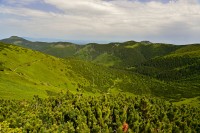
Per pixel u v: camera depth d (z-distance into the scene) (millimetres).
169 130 64250
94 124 56406
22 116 58156
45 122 55812
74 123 58188
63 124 55438
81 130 52594
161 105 79250
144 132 61969
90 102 69125
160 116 70875
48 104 77500
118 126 59781
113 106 67250
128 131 58469
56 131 48625
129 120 63219
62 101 76625
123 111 64438
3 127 46531
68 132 51406
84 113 61406
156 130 63781
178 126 68688
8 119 54250
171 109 75438
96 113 62625
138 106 71312
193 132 68938
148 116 69062
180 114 74562
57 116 59250
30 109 73000
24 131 46531
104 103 68312
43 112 61000
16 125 50219
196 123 72188
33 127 48000
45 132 47438
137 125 60844
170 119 72438
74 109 61812
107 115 62500
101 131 56250
